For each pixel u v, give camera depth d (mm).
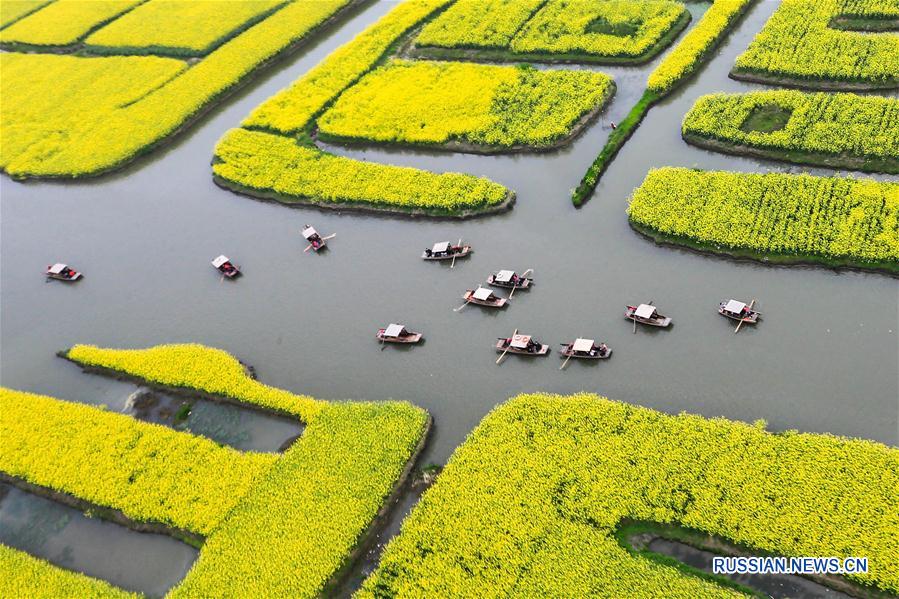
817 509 40812
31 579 46250
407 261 66625
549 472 45781
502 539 42781
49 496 52125
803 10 83750
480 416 51906
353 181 75750
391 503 47094
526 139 75875
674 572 39875
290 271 68688
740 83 78250
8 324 69938
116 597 44500
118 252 76125
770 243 57906
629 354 53719
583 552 41406
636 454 45688
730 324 54062
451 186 72000
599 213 66688
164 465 51562
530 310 58969
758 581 39188
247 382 57031
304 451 50438
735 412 48406
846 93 71562
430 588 41312
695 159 70062
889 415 46219
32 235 81375
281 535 45500
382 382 56156
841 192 60438
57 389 61281
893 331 51281
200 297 68188
